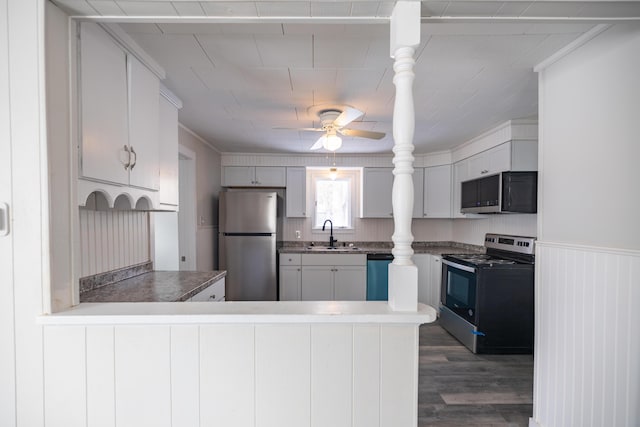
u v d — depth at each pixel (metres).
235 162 4.32
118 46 1.42
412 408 1.09
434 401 2.17
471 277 2.96
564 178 1.66
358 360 1.07
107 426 1.06
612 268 1.39
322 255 3.99
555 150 1.72
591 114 1.50
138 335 1.05
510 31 1.49
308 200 4.77
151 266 2.22
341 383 1.07
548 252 1.75
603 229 1.44
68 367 1.05
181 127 3.03
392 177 4.45
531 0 1.05
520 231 3.22
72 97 1.12
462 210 3.78
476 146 3.50
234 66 1.83
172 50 1.65
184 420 1.07
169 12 1.12
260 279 3.86
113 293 1.62
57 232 1.07
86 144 1.21
